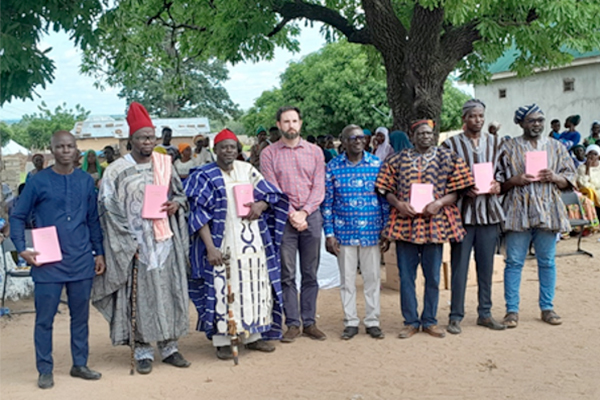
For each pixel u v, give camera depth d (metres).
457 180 6.44
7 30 7.50
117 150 18.62
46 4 7.79
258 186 6.18
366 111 33.25
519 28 11.58
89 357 6.35
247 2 12.30
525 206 6.71
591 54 20.48
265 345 6.32
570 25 11.36
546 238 6.83
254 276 6.08
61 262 5.46
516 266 6.88
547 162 6.66
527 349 6.09
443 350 6.16
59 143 5.42
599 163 12.73
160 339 5.75
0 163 8.62
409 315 6.68
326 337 6.72
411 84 11.92
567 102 21.88
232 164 6.20
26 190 5.41
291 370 5.76
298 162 6.55
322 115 34.72
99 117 34.38
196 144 12.68
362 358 6.02
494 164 6.70
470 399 4.98
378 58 15.21
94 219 5.70
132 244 5.67
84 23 8.19
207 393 5.26
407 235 6.47
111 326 5.84
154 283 5.75
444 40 12.19
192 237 6.11
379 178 6.59
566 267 9.75
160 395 5.25
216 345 6.14
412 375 5.52
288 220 6.50
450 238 6.43
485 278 6.79
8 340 7.05
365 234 6.59
